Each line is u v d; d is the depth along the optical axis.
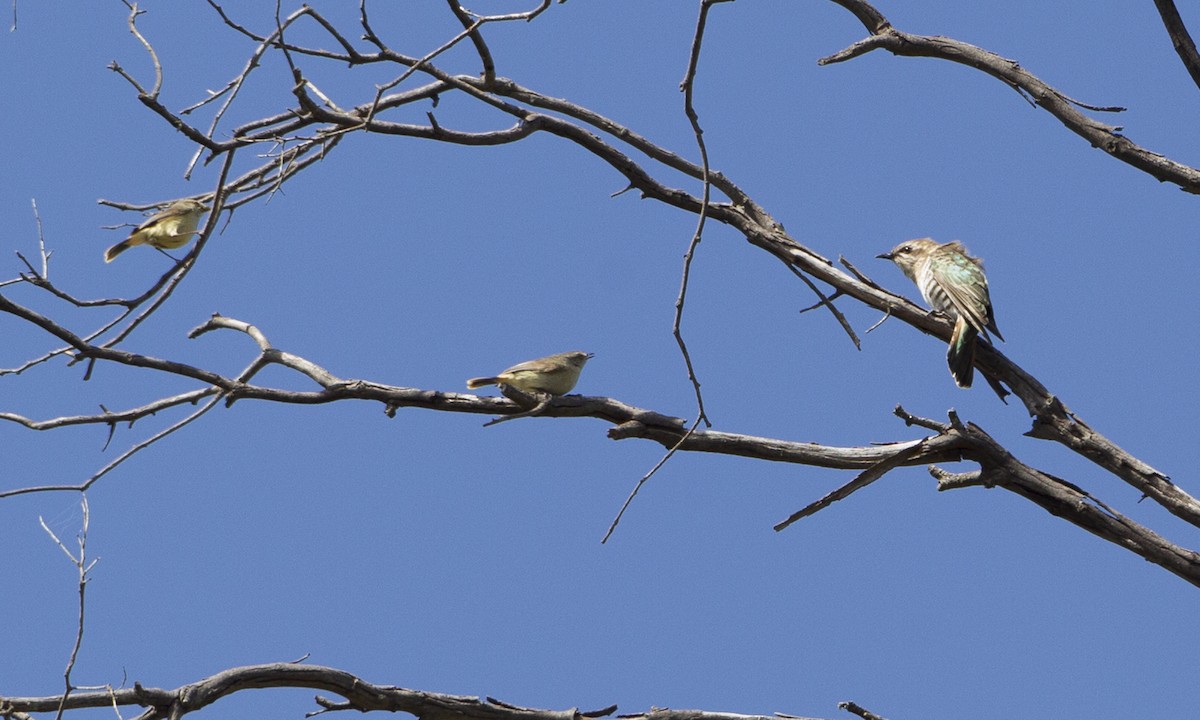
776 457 14.40
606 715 13.10
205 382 14.12
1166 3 14.98
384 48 13.29
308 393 14.21
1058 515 14.57
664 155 17.09
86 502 10.62
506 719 12.79
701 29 10.21
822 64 16.08
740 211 16.95
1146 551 14.48
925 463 14.59
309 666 12.29
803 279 14.78
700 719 13.28
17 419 13.30
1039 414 14.98
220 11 11.84
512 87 16.78
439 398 14.23
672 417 14.09
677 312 10.83
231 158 11.48
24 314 12.16
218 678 11.88
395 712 12.59
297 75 12.40
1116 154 15.26
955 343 14.83
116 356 13.38
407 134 15.42
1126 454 14.80
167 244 13.71
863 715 13.21
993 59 15.71
